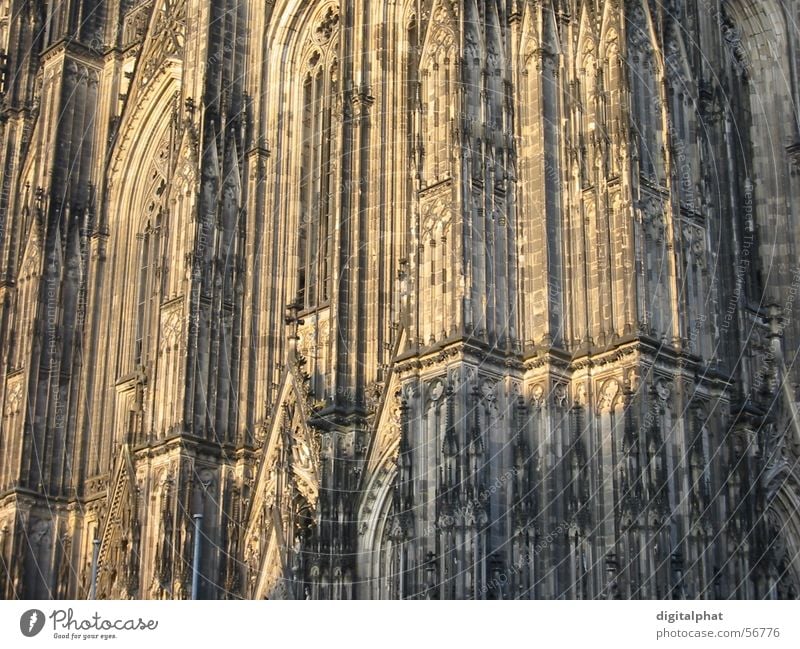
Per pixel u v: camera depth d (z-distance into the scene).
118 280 96.62
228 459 81.31
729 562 64.44
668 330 64.31
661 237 65.56
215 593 79.00
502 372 64.25
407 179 75.12
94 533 91.38
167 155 96.12
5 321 100.44
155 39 98.81
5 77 110.88
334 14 86.19
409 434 64.50
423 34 70.12
